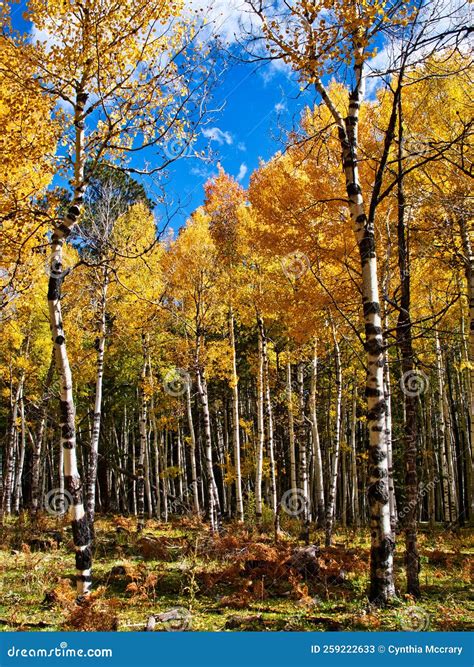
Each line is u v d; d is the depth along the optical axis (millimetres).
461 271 9492
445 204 6535
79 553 5789
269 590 7047
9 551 10008
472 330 8305
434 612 5730
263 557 8133
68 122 6945
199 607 6371
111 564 9031
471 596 6633
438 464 18000
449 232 7707
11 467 17719
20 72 6508
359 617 5379
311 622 5516
